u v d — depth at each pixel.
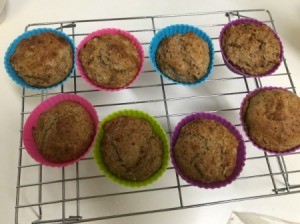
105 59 0.23
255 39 0.24
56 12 0.28
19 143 0.23
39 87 0.23
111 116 0.22
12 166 0.22
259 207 0.22
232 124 0.23
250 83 0.26
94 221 0.21
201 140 0.20
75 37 0.27
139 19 0.28
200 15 0.29
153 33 0.27
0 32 0.27
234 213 0.21
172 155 0.21
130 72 0.23
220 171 0.20
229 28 0.25
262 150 0.22
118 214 0.21
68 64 0.23
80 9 0.28
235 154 0.21
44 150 0.20
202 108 0.25
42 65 0.22
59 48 0.23
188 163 0.20
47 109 0.22
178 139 0.21
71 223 0.20
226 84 0.26
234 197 0.22
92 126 0.21
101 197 0.22
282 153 0.21
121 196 0.22
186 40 0.23
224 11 0.28
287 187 0.22
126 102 0.25
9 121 0.24
